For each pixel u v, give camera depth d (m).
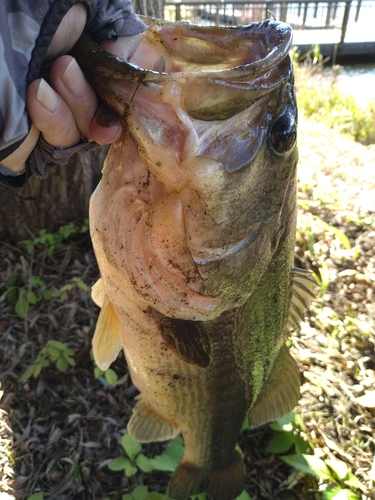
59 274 0.53
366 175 0.75
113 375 0.44
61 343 0.46
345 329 0.51
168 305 0.21
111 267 0.22
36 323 0.49
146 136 0.17
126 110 0.16
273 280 0.25
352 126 1.02
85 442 0.41
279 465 0.41
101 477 0.39
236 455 0.35
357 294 0.54
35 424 0.42
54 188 0.52
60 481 0.39
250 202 0.19
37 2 0.14
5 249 0.54
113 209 0.20
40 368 0.44
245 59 0.18
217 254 0.20
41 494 0.37
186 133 0.17
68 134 0.16
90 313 0.50
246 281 0.22
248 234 0.20
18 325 0.48
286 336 0.31
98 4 0.16
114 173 0.20
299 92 1.09
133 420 0.32
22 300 0.49
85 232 0.55
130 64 0.15
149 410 0.32
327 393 0.45
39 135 0.17
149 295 0.21
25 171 0.18
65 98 0.16
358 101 1.21
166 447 0.41
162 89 0.16
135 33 0.17
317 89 1.14
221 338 0.26
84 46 0.15
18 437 0.41
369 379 0.47
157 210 0.19
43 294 0.50
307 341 0.50
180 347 0.23
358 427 0.44
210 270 0.20
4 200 0.53
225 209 0.19
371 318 0.52
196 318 0.22
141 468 0.38
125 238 0.20
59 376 0.45
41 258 0.54
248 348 0.27
